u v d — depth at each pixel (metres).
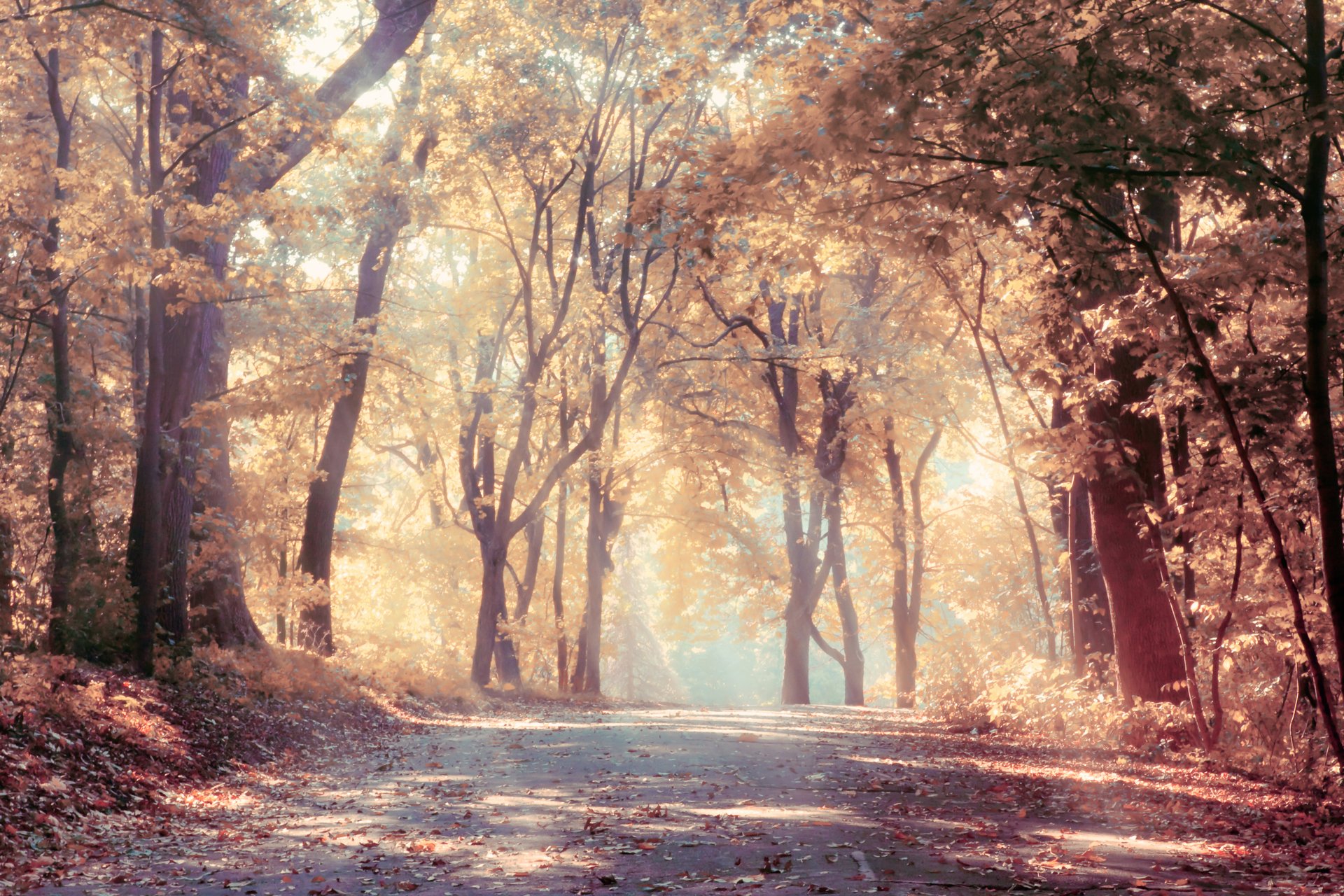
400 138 26.47
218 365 21.34
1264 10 9.82
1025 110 8.56
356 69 22.50
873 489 37.25
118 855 8.22
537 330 33.34
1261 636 11.70
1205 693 14.34
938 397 31.75
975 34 8.56
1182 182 8.90
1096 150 8.55
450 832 8.95
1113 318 12.02
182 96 19.12
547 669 44.34
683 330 34.16
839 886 6.52
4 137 17.81
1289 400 10.45
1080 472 14.04
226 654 17.52
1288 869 7.12
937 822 9.05
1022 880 6.70
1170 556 12.90
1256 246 10.54
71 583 14.96
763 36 11.09
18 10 14.34
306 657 20.42
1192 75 9.16
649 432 38.16
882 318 30.81
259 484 23.31
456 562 36.38
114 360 20.25
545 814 9.69
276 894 6.75
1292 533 11.29
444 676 27.11
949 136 9.27
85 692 12.16
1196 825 8.95
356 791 11.89
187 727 13.43
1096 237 9.75
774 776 12.20
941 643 32.50
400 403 30.56
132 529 15.24
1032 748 15.56
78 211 14.51
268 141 16.39
